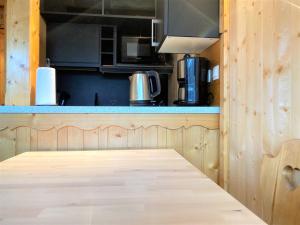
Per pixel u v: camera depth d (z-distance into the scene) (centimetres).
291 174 76
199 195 70
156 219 56
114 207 62
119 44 349
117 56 344
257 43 131
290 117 107
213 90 183
